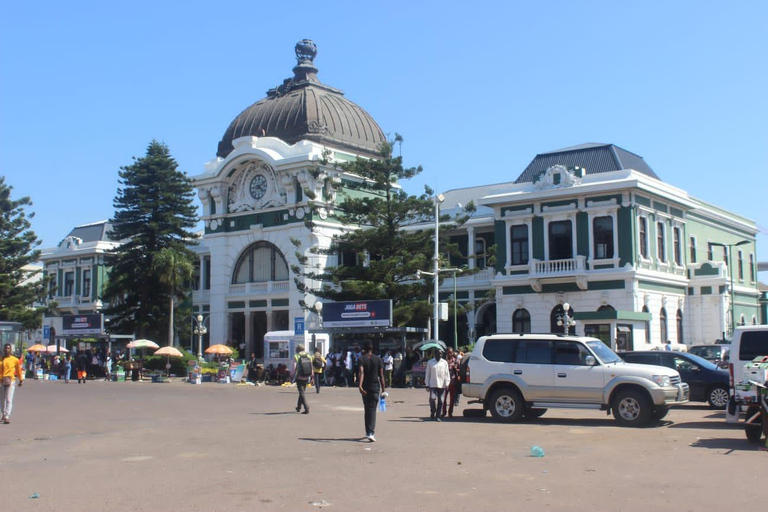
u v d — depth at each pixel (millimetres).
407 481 11859
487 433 18047
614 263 43531
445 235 47531
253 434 17938
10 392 21234
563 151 49188
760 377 16266
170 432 18516
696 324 49312
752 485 11492
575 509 9930
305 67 61031
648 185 45000
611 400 19766
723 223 57000
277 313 57000
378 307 40125
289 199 55125
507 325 46719
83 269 74250
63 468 13281
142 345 49812
